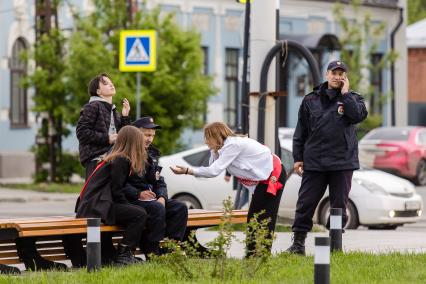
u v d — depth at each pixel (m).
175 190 46.53
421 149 77.62
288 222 43.69
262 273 23.52
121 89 65.94
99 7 69.56
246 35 40.00
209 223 29.92
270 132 38.97
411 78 133.12
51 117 70.44
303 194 29.02
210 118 94.25
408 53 133.00
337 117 28.56
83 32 68.69
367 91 100.25
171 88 68.00
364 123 100.44
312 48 94.88
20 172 81.94
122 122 29.56
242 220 30.64
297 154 29.20
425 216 53.56
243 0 41.09
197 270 23.56
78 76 67.50
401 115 114.69
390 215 43.25
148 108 68.19
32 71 71.56
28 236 25.67
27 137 83.56
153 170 28.55
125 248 27.25
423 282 23.34
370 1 110.88
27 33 83.88
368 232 39.91
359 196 43.28
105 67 67.00
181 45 69.38
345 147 28.66
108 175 27.28
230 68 97.31
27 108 83.62
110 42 69.00
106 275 24.02
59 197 63.72
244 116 40.19
